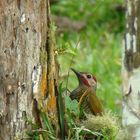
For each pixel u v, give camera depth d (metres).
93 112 12.21
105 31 24.08
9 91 9.80
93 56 21.47
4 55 9.74
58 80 10.62
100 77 20.55
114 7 24.81
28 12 9.85
